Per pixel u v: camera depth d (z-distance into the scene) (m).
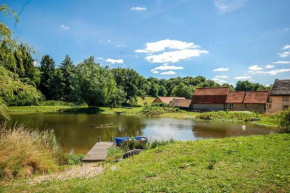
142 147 15.91
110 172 8.39
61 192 6.36
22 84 8.45
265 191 5.42
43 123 31.58
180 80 144.75
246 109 47.66
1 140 9.57
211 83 126.88
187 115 44.25
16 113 45.88
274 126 28.17
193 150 10.53
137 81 77.75
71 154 14.62
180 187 5.90
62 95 75.94
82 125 30.03
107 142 18.38
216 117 37.72
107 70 59.44
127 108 62.16
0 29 7.68
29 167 9.22
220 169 7.29
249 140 11.95
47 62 76.69
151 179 6.91
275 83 41.22
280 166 7.14
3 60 8.23
